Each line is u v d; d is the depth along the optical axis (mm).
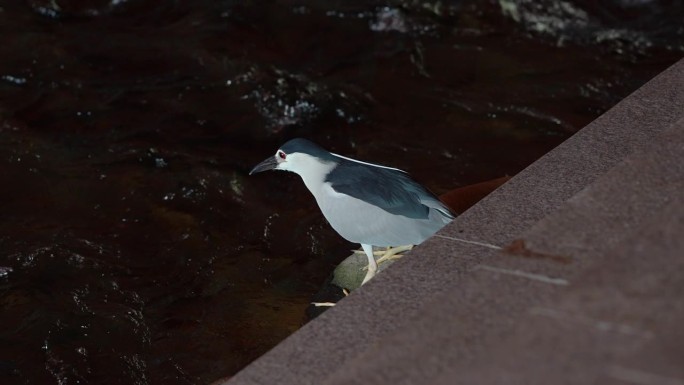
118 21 17547
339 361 6156
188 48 16750
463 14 17531
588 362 5008
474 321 5793
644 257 5715
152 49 16734
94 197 13383
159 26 17422
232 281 11898
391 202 9781
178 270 12117
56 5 17859
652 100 8836
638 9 17422
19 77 15914
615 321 5258
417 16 17500
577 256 6191
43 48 16672
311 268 12109
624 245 5828
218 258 12312
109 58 16484
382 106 15312
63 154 14211
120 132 14719
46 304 11516
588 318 5305
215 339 10891
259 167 10398
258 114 15156
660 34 16812
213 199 13406
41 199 13328
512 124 14797
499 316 5809
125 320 11273
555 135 14547
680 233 5883
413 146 14367
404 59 16438
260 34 17125
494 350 5215
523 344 5207
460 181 13594
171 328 11109
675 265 5621
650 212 6473
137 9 17906
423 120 14961
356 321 6484
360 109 15219
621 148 8227
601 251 6203
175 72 16156
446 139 14508
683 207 6137
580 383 4891
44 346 10891
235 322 11141
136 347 10859
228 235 12742
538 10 17484
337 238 12633
